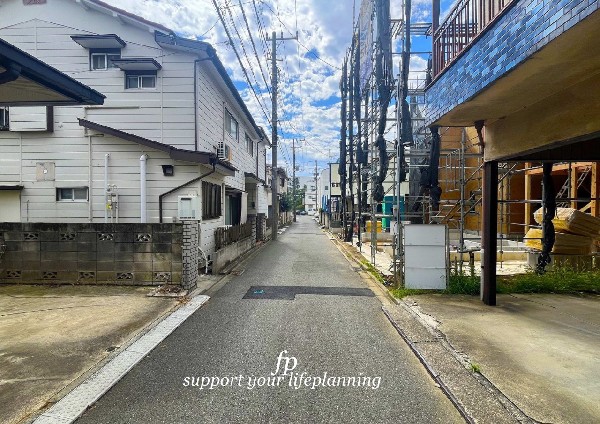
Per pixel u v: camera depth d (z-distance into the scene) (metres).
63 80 4.24
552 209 8.26
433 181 7.28
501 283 7.14
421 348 4.13
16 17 9.98
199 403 3.01
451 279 6.99
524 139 5.22
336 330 4.87
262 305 6.08
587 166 10.54
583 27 2.81
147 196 9.31
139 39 9.80
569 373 3.46
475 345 4.17
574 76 3.97
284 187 35.25
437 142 7.18
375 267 9.72
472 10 5.21
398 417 2.83
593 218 9.09
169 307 5.75
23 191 9.65
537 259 9.01
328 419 2.79
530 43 3.38
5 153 9.70
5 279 7.06
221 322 5.15
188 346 4.24
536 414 2.76
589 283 6.99
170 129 9.70
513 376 3.40
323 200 41.28
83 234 6.98
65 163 9.59
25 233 7.01
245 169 16.97
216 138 11.55
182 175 9.28
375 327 5.03
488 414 2.79
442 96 5.72
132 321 5.03
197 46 9.41
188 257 6.84
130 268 6.96
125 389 3.23
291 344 4.34
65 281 7.03
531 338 4.41
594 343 4.24
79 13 9.89
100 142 9.49
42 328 4.71
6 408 2.87
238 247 11.84
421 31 9.55
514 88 4.36
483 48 4.34
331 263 11.00
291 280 8.29
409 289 6.78
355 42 13.84
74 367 3.60
